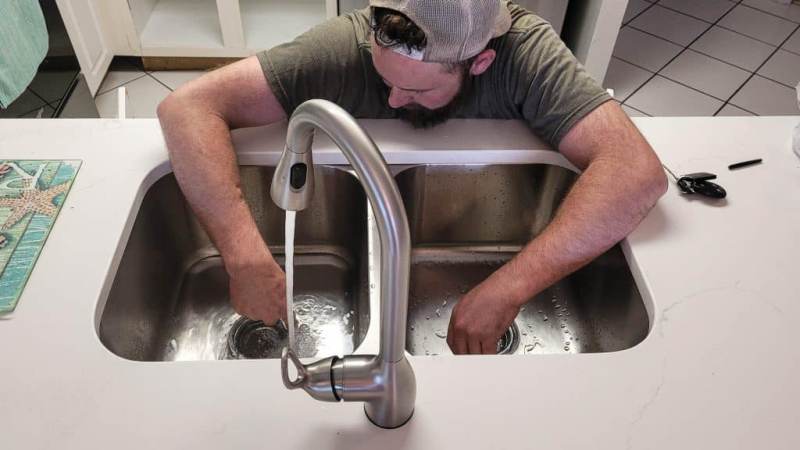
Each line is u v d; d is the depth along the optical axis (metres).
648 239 0.90
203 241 1.12
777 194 0.98
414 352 1.06
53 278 0.79
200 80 1.02
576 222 0.89
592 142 0.95
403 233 0.49
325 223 1.13
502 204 1.14
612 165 0.91
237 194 0.95
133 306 0.90
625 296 0.90
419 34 0.83
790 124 1.14
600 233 0.89
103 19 2.46
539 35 1.03
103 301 0.79
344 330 1.05
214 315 1.06
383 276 0.52
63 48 1.94
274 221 1.14
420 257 1.19
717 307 0.80
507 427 0.67
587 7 2.31
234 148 1.01
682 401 0.70
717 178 1.01
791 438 0.67
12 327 0.74
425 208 1.14
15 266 0.80
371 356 0.60
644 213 0.90
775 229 0.92
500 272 0.92
